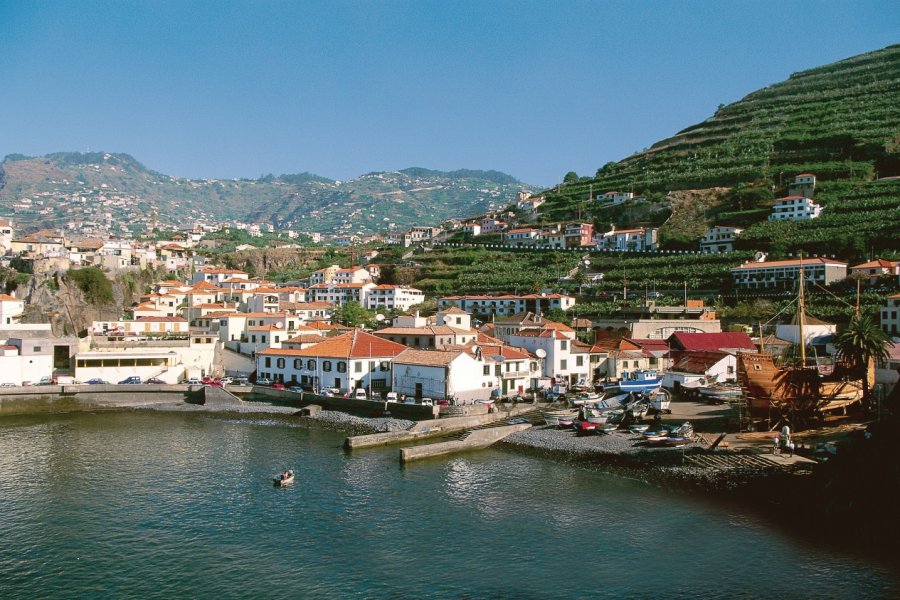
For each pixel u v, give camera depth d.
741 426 74.62
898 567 42.34
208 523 51.53
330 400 96.44
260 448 75.12
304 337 116.44
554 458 68.88
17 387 99.12
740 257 191.50
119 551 46.53
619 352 114.69
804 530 48.31
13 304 148.12
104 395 102.75
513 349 105.81
